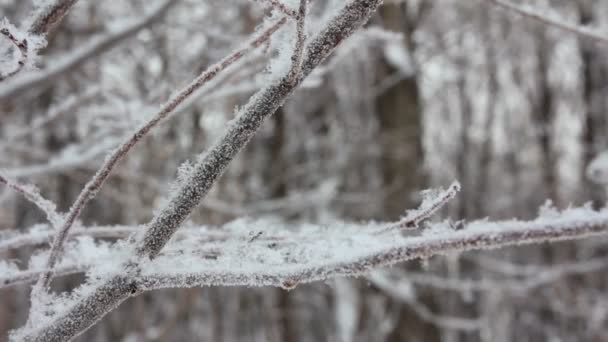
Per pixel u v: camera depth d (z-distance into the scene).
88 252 1.12
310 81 1.50
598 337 7.11
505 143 10.38
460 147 10.04
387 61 5.38
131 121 2.19
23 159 3.42
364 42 2.53
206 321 7.27
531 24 6.47
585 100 9.27
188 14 3.41
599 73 9.07
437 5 6.23
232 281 0.86
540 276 5.48
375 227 1.12
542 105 9.77
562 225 0.90
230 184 5.46
